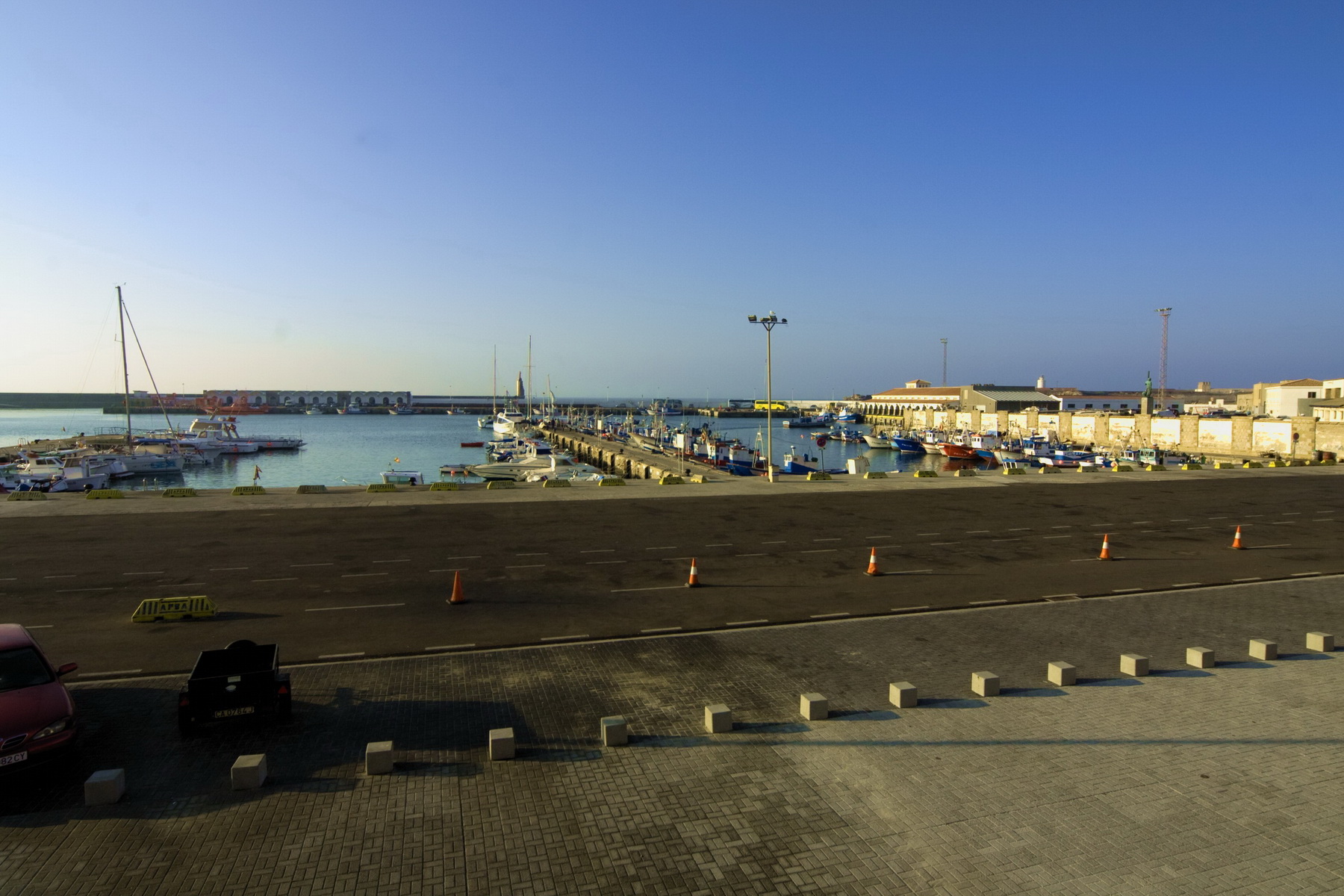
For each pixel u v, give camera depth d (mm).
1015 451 92312
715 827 8539
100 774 9000
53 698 9883
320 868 7707
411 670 13664
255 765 9312
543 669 13742
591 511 30906
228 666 11461
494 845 8156
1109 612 17641
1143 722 11477
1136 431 95188
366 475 82000
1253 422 79062
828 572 21453
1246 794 9328
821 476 43938
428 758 10195
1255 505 33875
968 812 8875
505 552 23531
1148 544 25484
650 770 9898
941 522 29281
